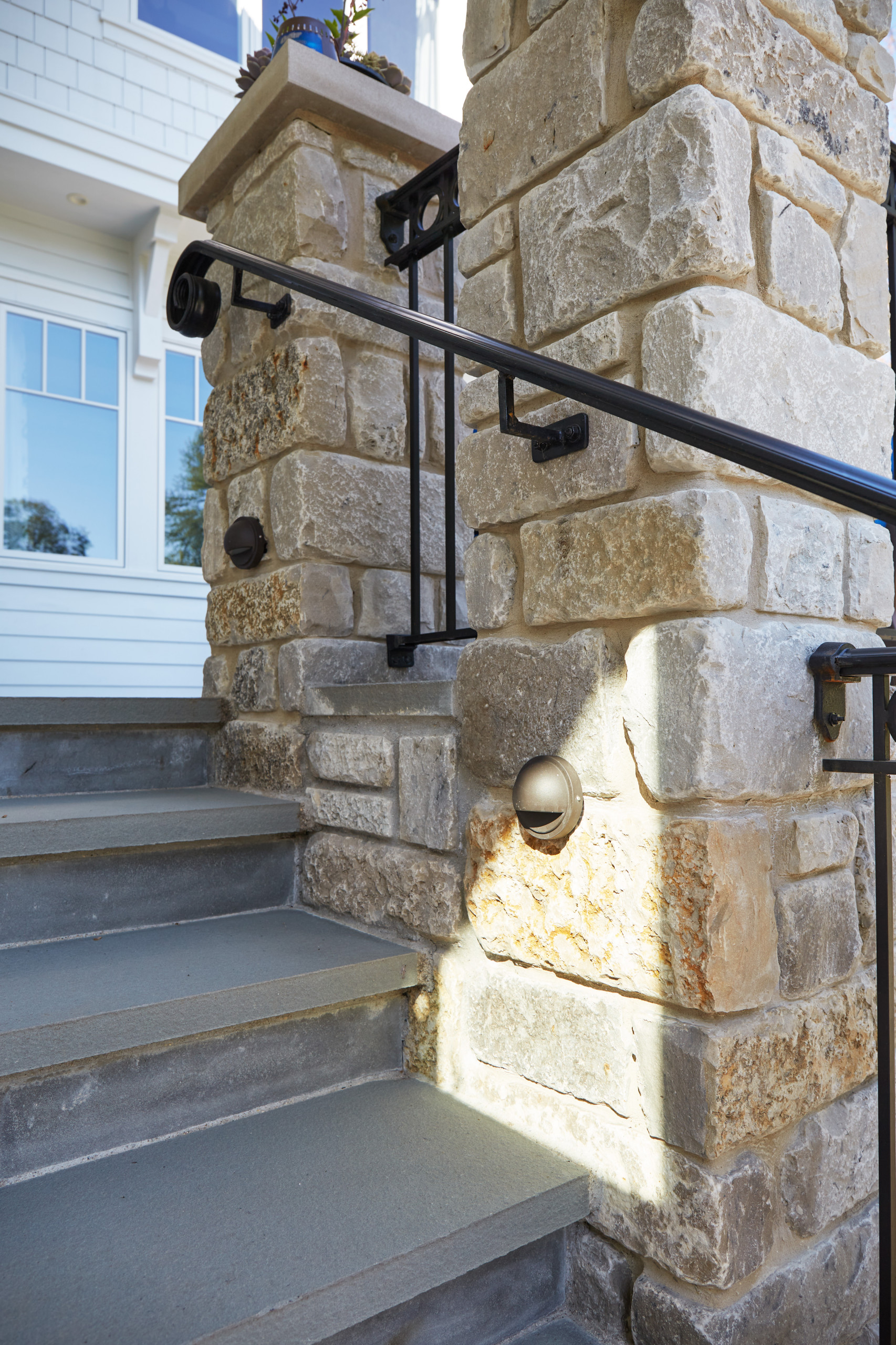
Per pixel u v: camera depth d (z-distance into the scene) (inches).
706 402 39.0
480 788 52.0
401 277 75.9
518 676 48.4
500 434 49.8
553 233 46.3
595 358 43.9
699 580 38.9
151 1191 41.0
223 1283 34.0
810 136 45.3
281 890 67.2
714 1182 38.5
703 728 38.4
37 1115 42.5
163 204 159.9
